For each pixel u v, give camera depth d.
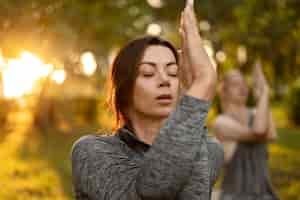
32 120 21.20
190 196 1.74
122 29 19.28
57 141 18.81
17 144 17.44
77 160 1.82
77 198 1.86
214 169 2.03
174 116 1.55
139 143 1.82
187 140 1.52
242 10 10.86
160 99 1.80
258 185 4.61
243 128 4.61
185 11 1.70
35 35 10.49
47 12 10.33
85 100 24.52
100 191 1.72
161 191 1.53
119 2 18.53
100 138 1.85
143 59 1.82
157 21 23.69
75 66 20.91
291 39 11.41
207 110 1.57
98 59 22.61
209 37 21.03
